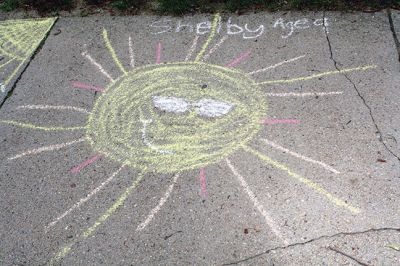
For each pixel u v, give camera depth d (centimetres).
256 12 399
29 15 430
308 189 262
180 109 322
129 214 261
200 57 363
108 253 245
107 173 285
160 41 383
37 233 258
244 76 342
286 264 231
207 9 407
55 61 376
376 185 260
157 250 243
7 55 390
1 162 299
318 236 241
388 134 286
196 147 294
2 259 248
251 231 246
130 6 421
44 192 279
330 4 391
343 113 304
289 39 369
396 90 314
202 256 239
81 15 421
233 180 272
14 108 339
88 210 266
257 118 309
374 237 237
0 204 274
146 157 292
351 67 336
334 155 279
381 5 383
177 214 258
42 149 305
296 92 323
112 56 374
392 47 347
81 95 343
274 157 282
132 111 325
